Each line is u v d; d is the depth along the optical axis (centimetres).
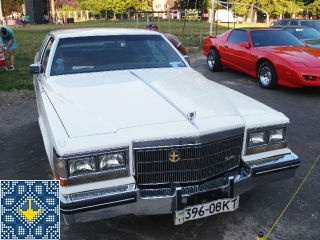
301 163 436
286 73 743
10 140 512
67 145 251
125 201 259
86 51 415
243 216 333
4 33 981
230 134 284
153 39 450
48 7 5844
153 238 303
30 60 1201
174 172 272
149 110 293
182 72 410
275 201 357
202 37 2047
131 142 260
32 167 428
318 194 368
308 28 1134
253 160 301
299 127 561
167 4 6512
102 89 342
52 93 348
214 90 356
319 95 752
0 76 924
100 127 272
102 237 305
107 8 5716
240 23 4453
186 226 319
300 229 313
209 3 4053
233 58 943
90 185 256
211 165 282
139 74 387
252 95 755
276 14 4609
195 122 278
